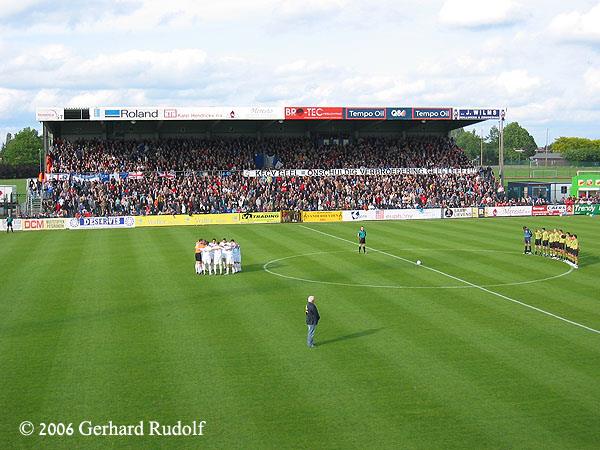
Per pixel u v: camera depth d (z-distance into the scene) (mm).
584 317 31422
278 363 24828
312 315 26578
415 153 98875
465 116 89938
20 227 72562
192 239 61688
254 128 99812
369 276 42031
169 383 22859
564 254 47844
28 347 27062
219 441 18594
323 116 85938
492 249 54281
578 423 19500
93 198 81750
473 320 30891
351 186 90250
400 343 27250
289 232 68188
